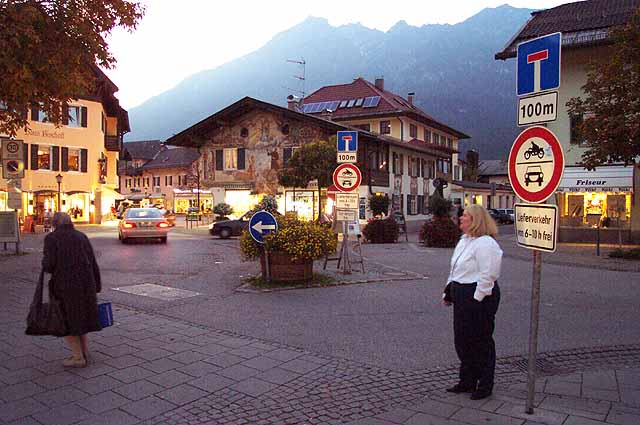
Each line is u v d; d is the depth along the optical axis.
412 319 8.07
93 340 6.89
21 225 32.16
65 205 39.19
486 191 62.47
